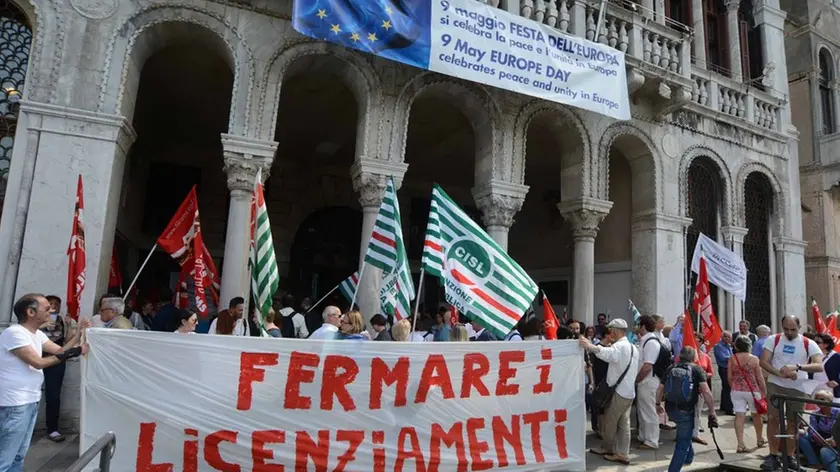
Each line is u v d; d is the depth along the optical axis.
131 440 4.49
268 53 8.62
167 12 8.18
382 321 7.23
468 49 8.97
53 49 7.54
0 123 7.72
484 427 5.57
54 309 6.60
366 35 8.25
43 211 7.20
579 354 6.12
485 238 6.30
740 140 13.95
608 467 6.66
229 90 11.07
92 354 4.51
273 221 14.34
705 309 9.74
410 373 5.39
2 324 6.87
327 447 5.01
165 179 13.67
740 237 13.34
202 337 4.80
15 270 7.06
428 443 5.34
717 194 13.57
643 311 12.02
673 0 14.56
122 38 7.90
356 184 9.22
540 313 16.05
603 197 11.34
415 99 10.36
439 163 15.06
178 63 9.94
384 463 5.16
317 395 5.06
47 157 7.30
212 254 13.73
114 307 6.06
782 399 6.12
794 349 6.97
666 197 12.27
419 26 8.64
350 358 5.22
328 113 12.01
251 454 4.79
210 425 4.71
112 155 7.60
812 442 6.43
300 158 14.73
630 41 11.52
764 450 7.91
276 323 7.87
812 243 18.77
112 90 7.75
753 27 15.88
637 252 12.40
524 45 9.51
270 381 4.95
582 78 10.03
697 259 11.48
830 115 19.80
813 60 19.38
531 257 16.66
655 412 7.76
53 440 6.45
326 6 8.04
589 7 10.94
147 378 4.61
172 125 12.91
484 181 10.29
